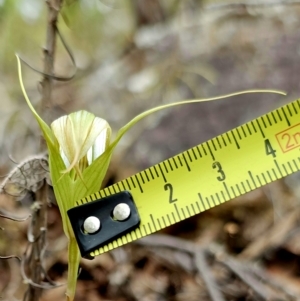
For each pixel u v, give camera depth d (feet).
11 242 0.95
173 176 0.72
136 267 0.97
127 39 1.63
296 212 1.05
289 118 0.73
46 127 0.69
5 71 1.35
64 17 0.80
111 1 0.98
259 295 0.89
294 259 0.98
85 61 1.51
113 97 1.46
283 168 0.72
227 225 1.08
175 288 0.94
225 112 1.33
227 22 1.57
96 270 0.97
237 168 0.72
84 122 0.70
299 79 1.34
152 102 1.42
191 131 1.30
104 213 0.70
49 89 0.77
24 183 0.75
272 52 1.44
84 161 0.70
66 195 0.70
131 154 1.27
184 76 1.46
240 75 1.41
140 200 0.71
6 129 1.11
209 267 0.94
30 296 0.76
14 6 1.24
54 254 0.95
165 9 1.73
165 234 1.09
